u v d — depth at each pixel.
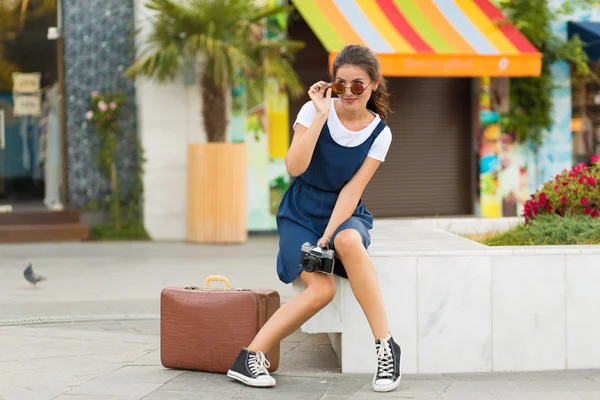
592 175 7.82
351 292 5.95
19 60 14.83
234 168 14.01
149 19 13.78
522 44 14.26
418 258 5.98
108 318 8.09
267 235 15.09
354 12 14.17
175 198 14.70
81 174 14.85
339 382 5.73
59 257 12.61
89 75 14.84
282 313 5.61
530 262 6.05
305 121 5.75
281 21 14.95
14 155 14.86
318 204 5.79
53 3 14.84
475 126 16.06
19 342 6.98
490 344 6.05
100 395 5.34
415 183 16.02
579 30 15.64
